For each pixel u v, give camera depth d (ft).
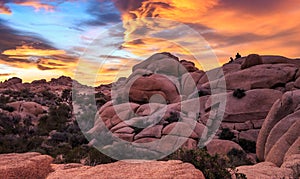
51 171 22.13
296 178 29.37
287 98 58.54
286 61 124.36
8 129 90.58
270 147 53.98
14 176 18.89
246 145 75.00
